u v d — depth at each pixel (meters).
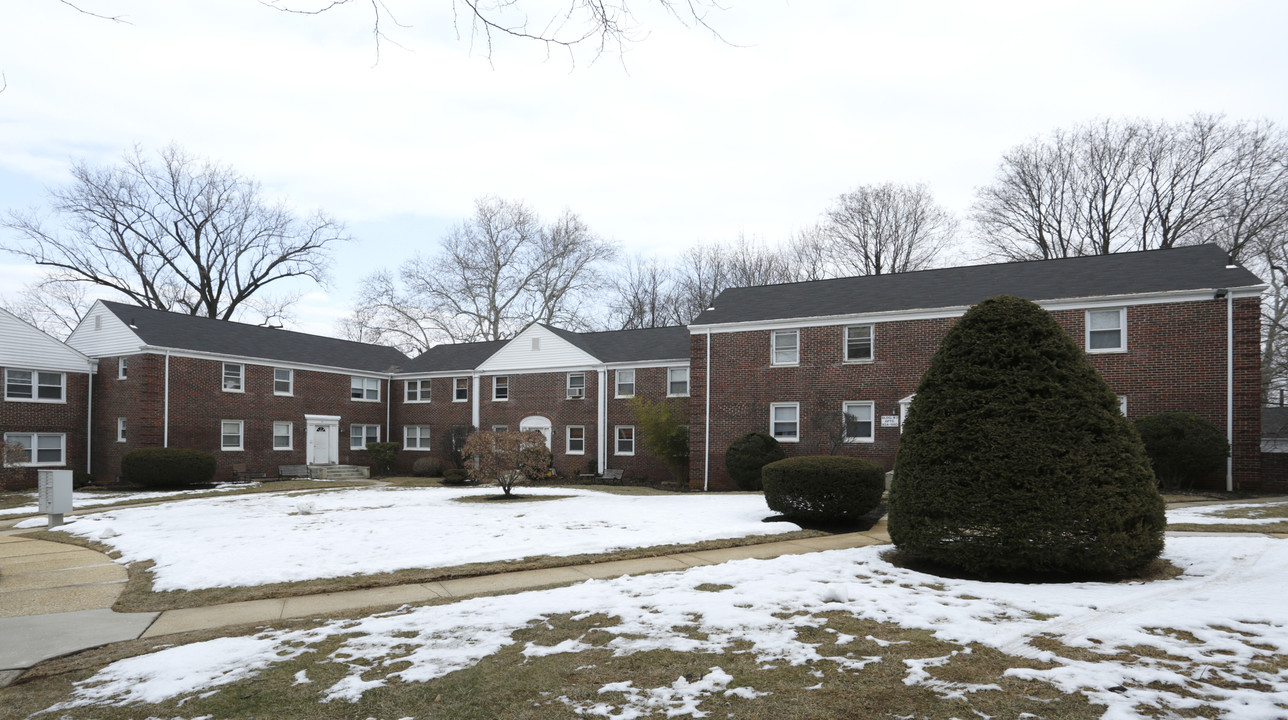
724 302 28.55
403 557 11.03
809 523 14.03
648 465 31.38
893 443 23.38
